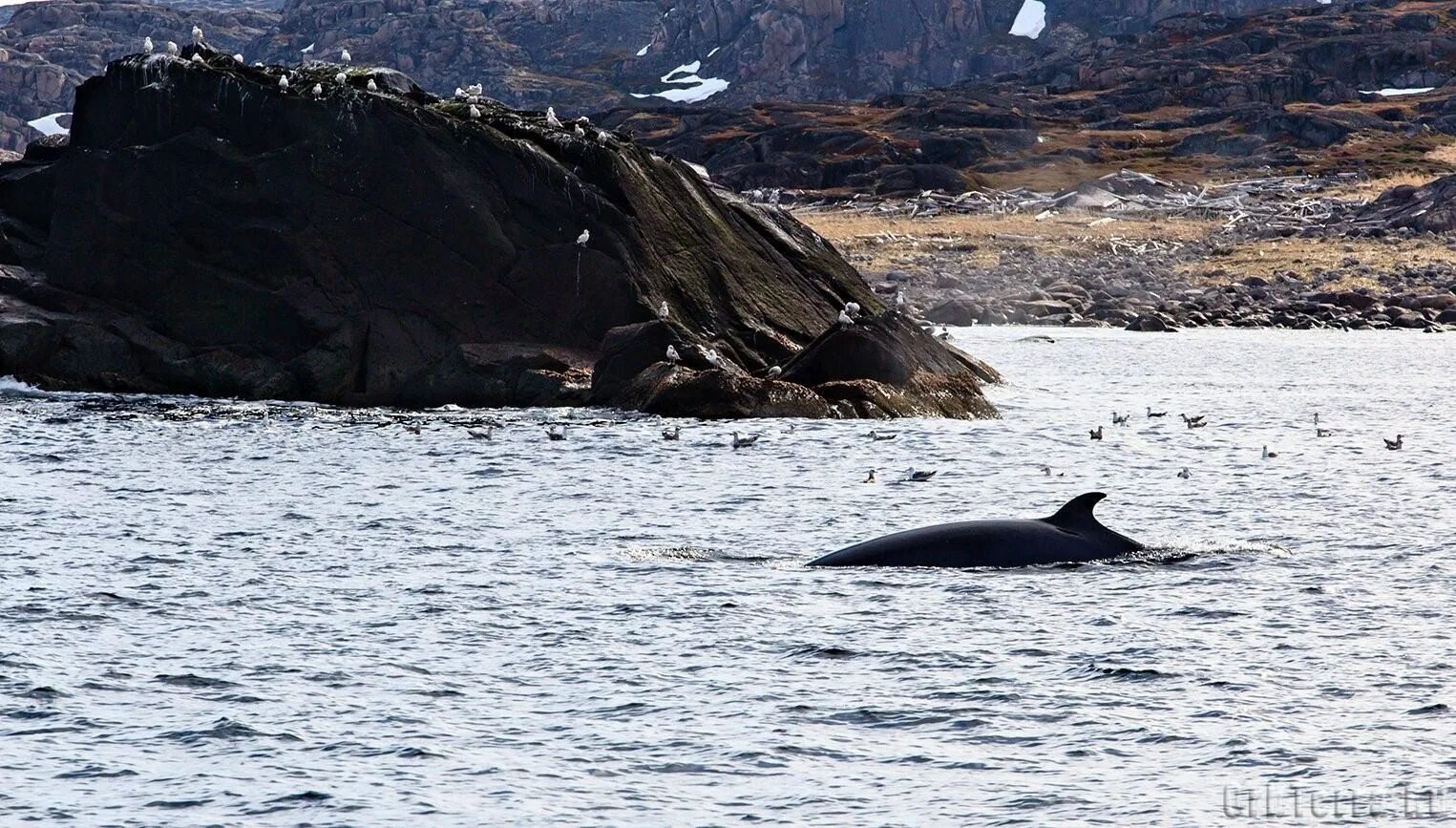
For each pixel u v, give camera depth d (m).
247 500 116.69
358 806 51.62
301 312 194.38
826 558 90.75
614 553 94.75
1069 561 90.12
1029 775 54.66
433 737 58.34
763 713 61.34
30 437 151.12
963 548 90.19
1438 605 79.25
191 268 199.12
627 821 50.53
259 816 50.84
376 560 92.50
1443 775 54.09
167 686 64.50
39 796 52.41
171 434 157.12
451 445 151.38
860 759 56.28
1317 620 76.00
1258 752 56.75
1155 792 52.94
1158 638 72.50
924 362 194.00
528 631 74.12
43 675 65.62
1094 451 151.62
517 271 199.75
